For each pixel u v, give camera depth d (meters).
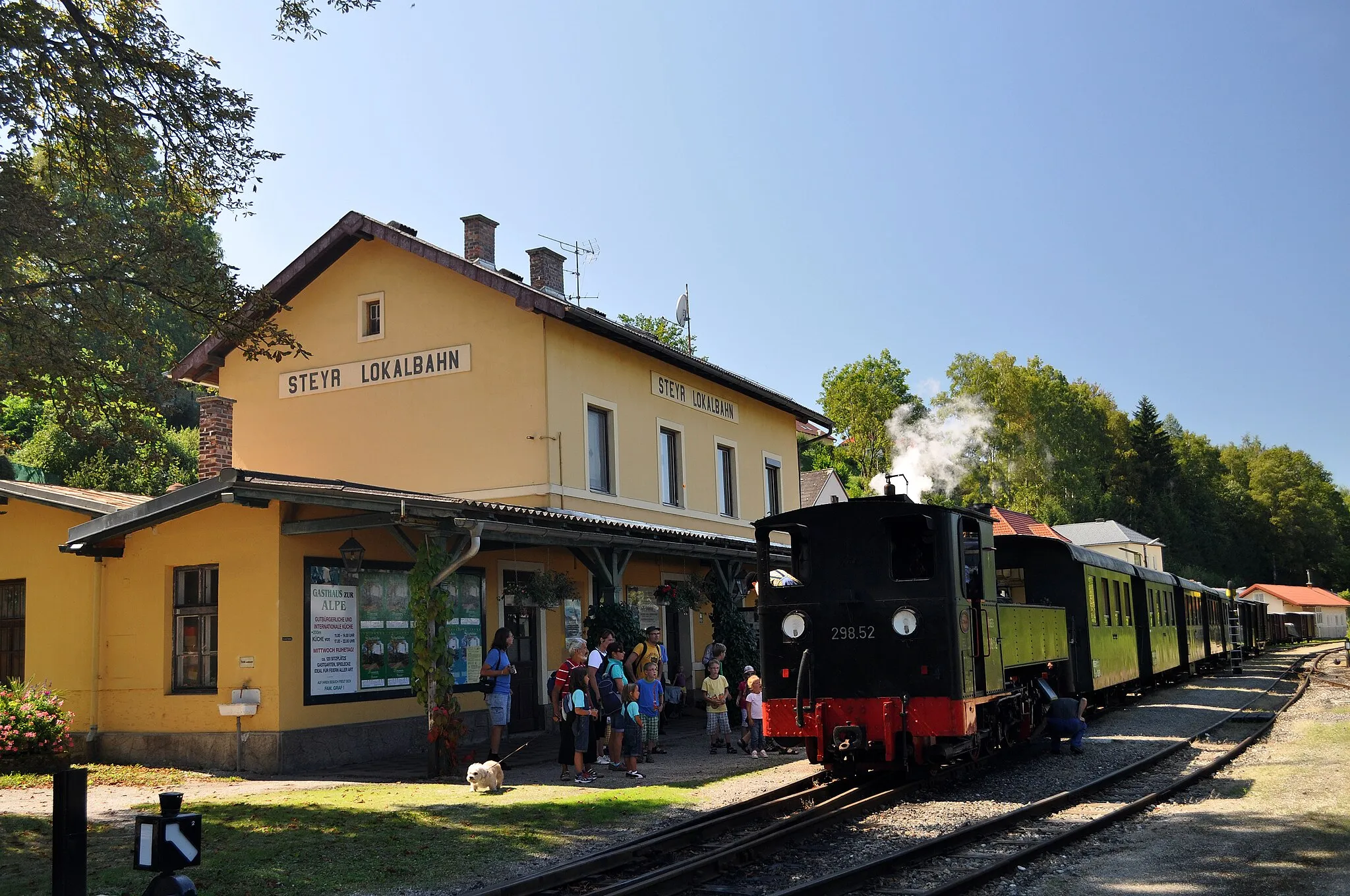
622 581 20.81
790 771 13.34
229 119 13.88
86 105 13.07
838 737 11.87
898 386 73.62
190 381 22.20
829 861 8.66
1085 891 7.34
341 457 20.88
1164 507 95.94
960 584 12.06
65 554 15.96
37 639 16.06
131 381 14.62
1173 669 27.70
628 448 21.75
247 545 14.37
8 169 12.66
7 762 13.92
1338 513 117.56
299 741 13.99
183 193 14.60
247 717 14.04
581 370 20.41
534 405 19.30
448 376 20.11
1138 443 98.12
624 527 16.27
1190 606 29.95
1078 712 14.57
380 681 15.44
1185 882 7.37
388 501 12.67
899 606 12.02
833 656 12.30
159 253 14.20
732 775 13.09
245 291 14.76
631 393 22.06
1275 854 8.02
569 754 12.64
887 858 8.17
